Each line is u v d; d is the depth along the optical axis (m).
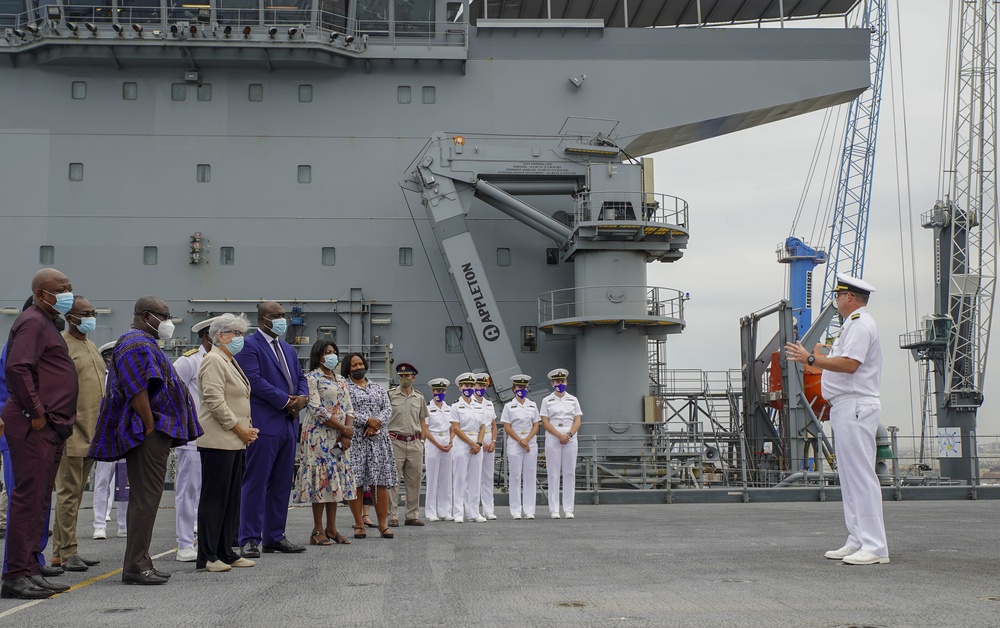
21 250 24.64
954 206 42.94
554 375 13.90
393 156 25.48
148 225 24.91
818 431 23.64
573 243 23.69
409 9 25.50
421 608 5.13
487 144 24.95
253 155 25.28
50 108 25.12
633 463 22.55
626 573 6.59
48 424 5.98
